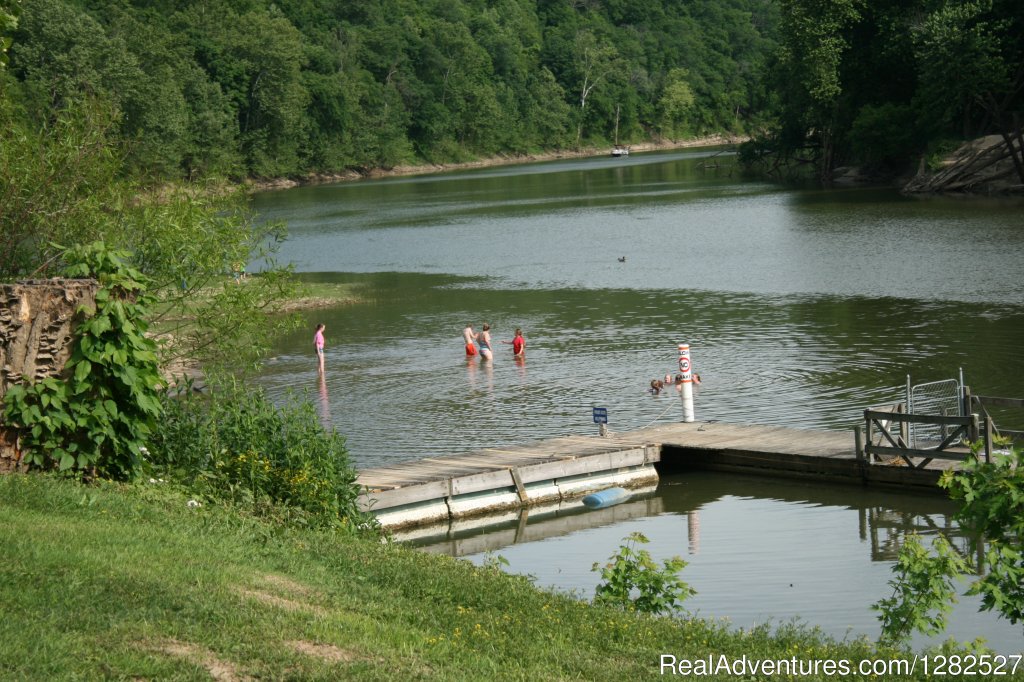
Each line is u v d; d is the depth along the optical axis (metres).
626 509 23.42
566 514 23.38
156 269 23.47
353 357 39.34
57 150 22.78
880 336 38.25
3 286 14.91
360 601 12.20
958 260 53.88
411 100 192.38
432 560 15.08
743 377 33.62
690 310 45.94
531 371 35.94
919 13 101.06
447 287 55.84
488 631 11.93
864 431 26.16
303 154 167.50
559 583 18.48
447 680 9.90
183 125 120.44
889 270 52.56
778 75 119.62
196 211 23.81
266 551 13.60
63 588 10.48
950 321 40.06
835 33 106.31
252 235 25.12
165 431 17.94
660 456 26.00
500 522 22.97
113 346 15.22
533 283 55.91
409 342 41.91
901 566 13.21
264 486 17.23
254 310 24.20
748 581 18.02
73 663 9.01
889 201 85.06
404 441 27.89
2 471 14.85
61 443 15.20
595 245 70.12
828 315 42.88
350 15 199.00
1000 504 11.92
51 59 108.06
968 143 92.75
